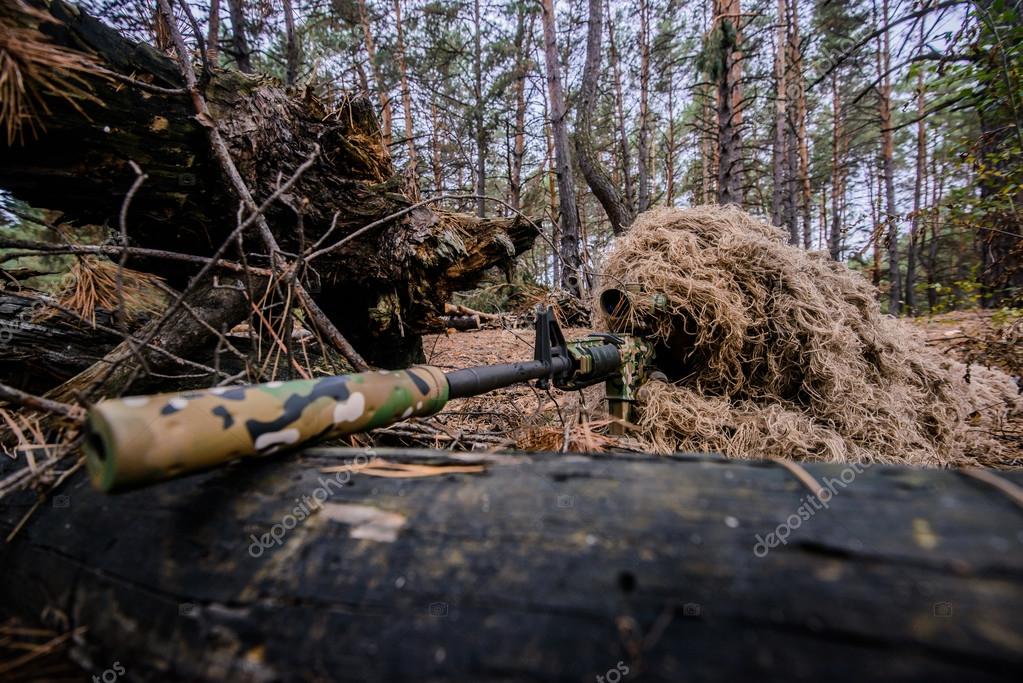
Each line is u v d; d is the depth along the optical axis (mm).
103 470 653
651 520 619
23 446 1190
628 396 2387
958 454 2508
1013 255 3451
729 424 2312
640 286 2619
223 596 670
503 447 1955
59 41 1553
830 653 438
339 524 729
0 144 1549
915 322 5953
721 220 2842
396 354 3502
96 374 1612
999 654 401
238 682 585
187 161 1966
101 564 797
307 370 2150
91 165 1742
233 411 780
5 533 981
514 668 510
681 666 465
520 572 595
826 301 2613
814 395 2438
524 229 3426
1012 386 3488
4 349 1715
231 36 6457
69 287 2047
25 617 838
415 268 2930
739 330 2414
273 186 2271
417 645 556
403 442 2096
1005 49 2922
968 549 494
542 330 1856
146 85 1675
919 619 440
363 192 2602
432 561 638
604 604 533
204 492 852
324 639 590
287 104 2311
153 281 2035
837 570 501
